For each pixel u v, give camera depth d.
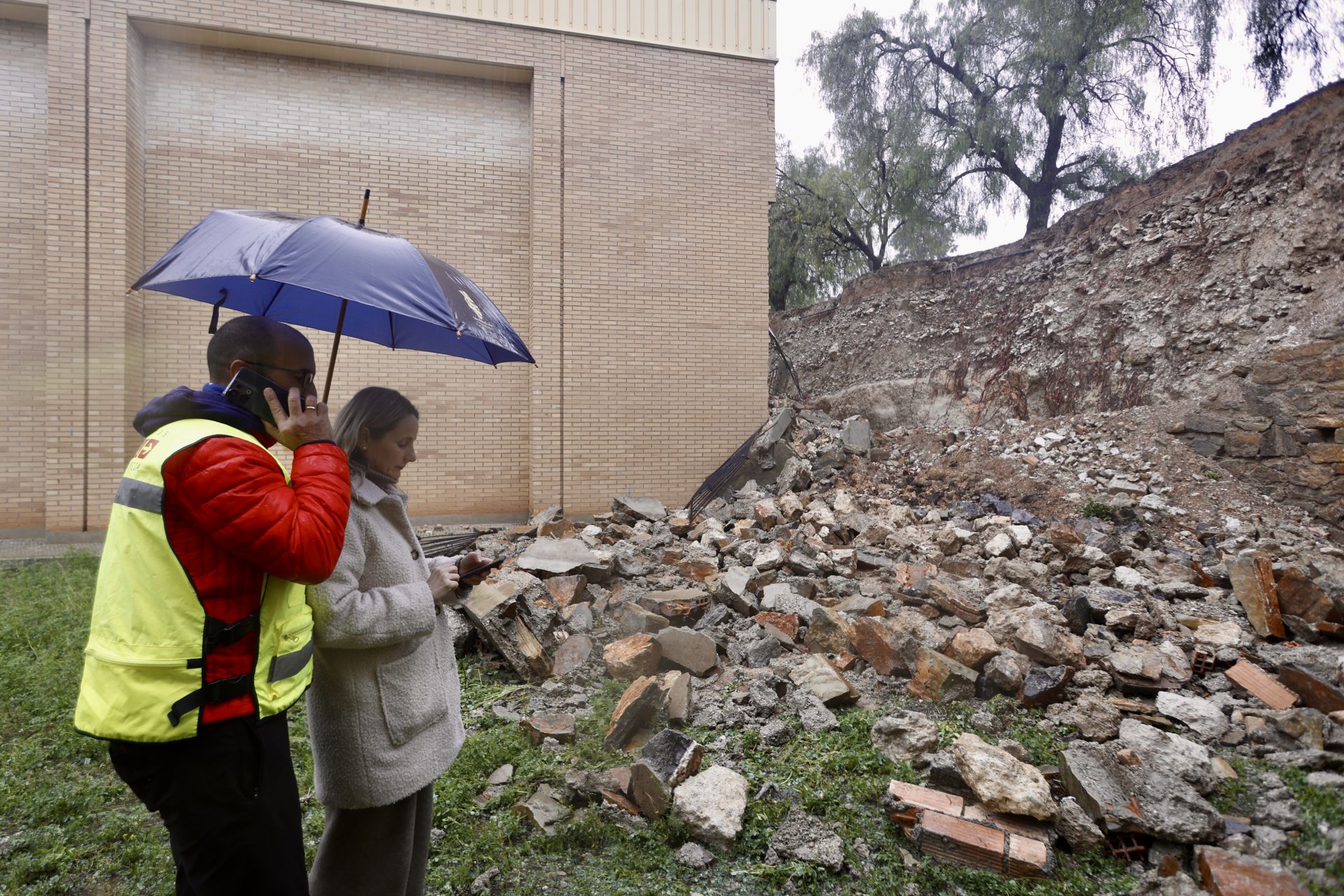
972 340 15.06
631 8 11.71
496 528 10.51
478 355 2.59
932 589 5.55
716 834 2.88
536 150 11.34
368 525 1.96
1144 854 2.76
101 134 9.73
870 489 10.79
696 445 11.92
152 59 10.30
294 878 1.70
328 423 1.81
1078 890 2.57
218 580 1.57
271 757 1.66
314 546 1.59
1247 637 4.83
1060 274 14.16
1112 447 10.37
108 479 9.66
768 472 11.79
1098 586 5.98
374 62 10.98
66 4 9.66
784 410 12.38
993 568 6.24
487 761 3.54
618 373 11.64
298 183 10.74
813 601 5.50
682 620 5.50
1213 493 8.89
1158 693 4.03
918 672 4.32
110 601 1.54
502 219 11.55
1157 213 12.88
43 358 9.83
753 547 7.26
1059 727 3.81
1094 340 12.69
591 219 11.56
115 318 9.73
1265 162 11.41
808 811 3.11
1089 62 16.75
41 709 4.20
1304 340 9.27
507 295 11.55
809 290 24.17
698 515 9.99
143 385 10.10
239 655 1.59
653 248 11.80
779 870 2.70
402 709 1.96
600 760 3.57
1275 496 8.69
